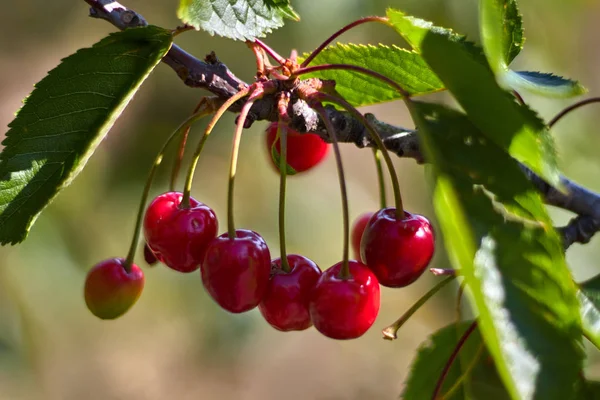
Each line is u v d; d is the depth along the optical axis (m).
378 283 0.69
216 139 1.17
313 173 1.31
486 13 0.66
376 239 0.70
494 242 0.65
